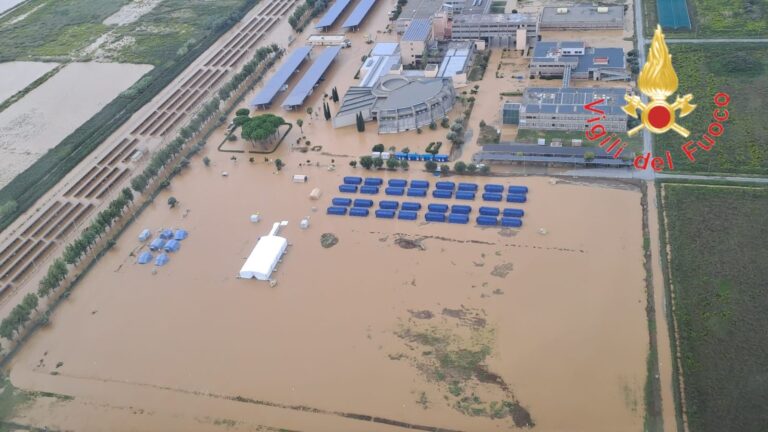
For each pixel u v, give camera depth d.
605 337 135.25
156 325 154.38
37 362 149.25
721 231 156.00
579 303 143.50
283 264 166.25
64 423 135.12
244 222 183.12
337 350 141.38
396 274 158.25
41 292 161.38
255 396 134.25
